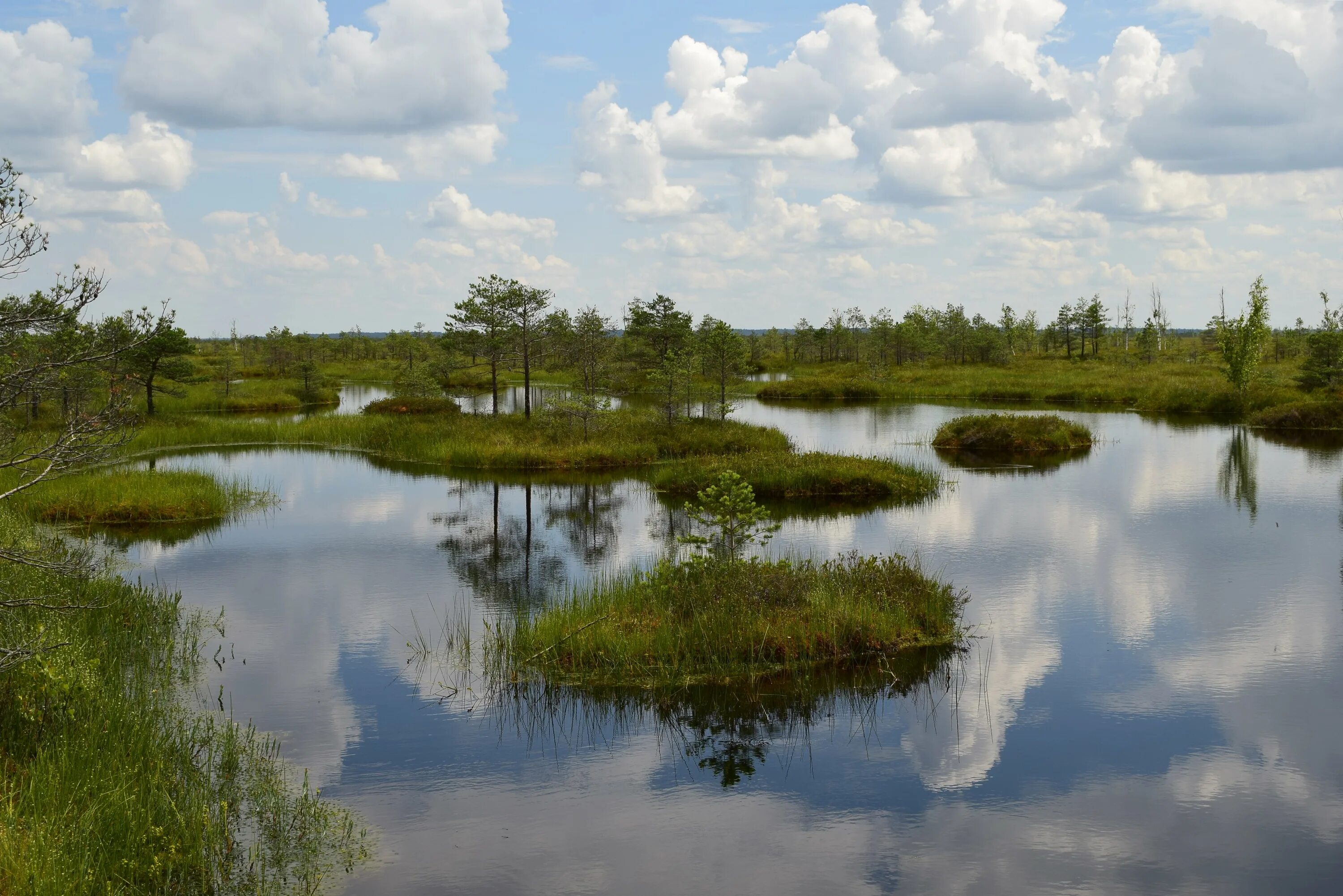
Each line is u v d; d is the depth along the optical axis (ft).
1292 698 35.70
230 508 75.77
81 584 43.01
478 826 26.37
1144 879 23.89
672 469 87.15
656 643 38.86
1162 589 50.49
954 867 24.45
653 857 24.85
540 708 34.86
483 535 66.08
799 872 24.16
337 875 23.58
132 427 27.43
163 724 31.65
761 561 51.75
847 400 197.98
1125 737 32.45
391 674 38.22
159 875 21.88
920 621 43.24
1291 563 55.93
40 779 24.31
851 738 32.45
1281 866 24.44
